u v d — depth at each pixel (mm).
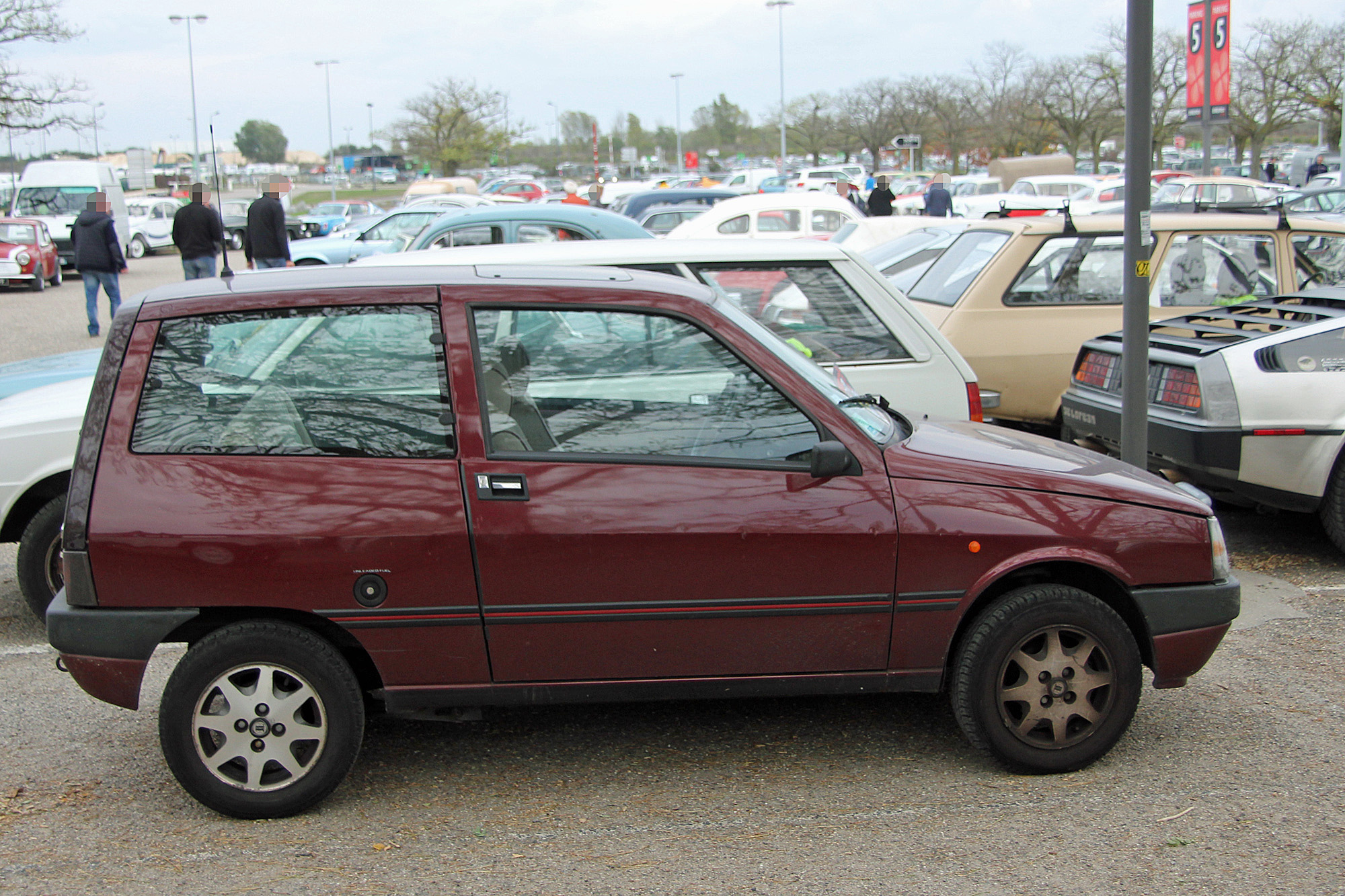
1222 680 4574
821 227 15117
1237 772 3770
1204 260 7965
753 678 3586
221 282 3611
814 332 5555
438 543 3381
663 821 3486
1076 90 48500
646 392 3553
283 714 3434
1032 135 53312
